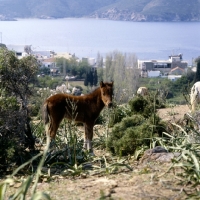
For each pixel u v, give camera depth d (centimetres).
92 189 721
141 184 726
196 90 1560
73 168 885
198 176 704
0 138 979
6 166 945
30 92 1127
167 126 1202
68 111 1127
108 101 1152
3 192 550
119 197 664
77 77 6375
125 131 1098
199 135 943
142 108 1377
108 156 1091
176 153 889
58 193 714
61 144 1088
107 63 5484
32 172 898
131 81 4100
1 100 1005
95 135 1370
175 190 689
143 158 927
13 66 1106
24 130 1038
